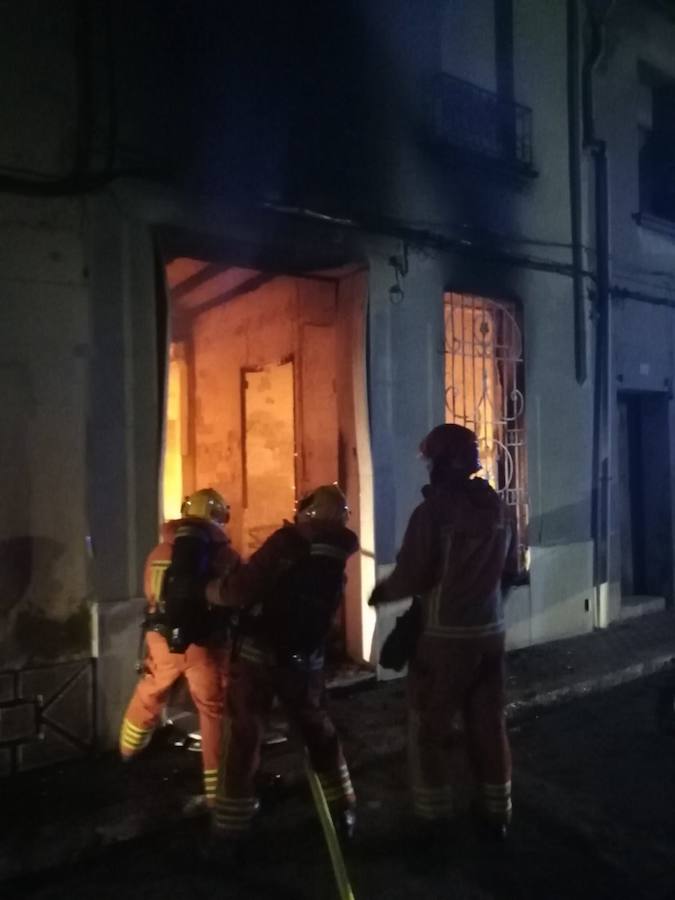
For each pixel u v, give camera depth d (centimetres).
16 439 468
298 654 375
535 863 389
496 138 724
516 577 446
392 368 641
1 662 461
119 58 507
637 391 871
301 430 717
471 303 721
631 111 857
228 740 379
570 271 783
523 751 531
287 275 643
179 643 389
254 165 567
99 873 378
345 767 402
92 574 491
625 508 904
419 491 657
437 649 385
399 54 657
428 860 390
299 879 374
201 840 405
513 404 741
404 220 652
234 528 844
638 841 412
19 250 471
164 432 519
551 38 777
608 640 761
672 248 903
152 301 516
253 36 570
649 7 873
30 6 477
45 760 469
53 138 484
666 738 554
